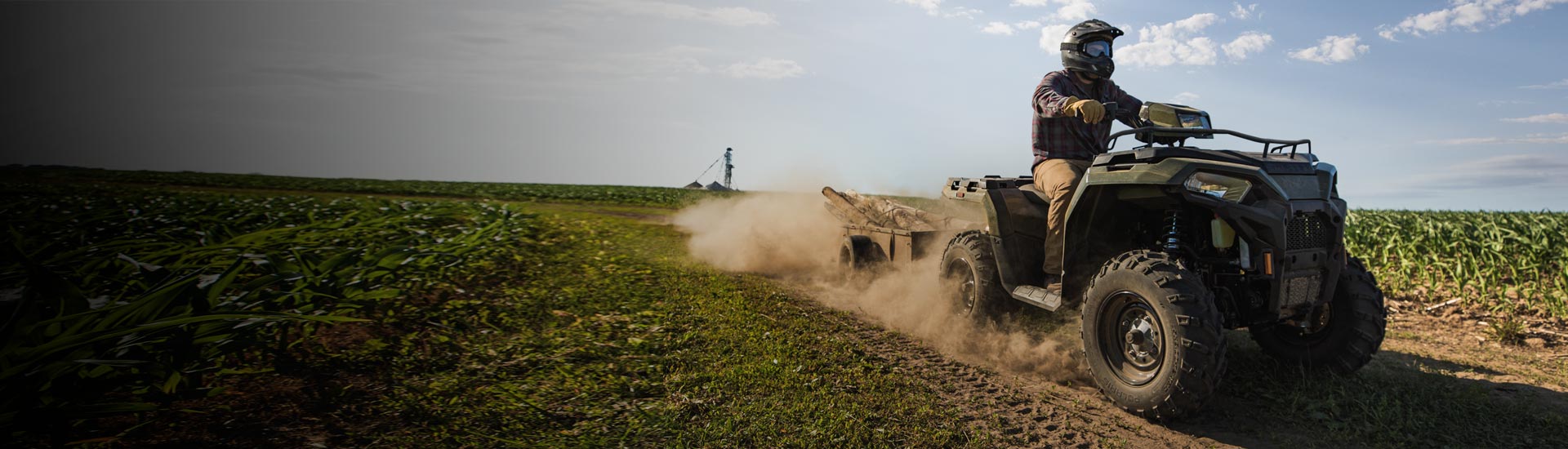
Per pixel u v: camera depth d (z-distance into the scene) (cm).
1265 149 412
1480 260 862
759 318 536
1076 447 324
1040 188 493
